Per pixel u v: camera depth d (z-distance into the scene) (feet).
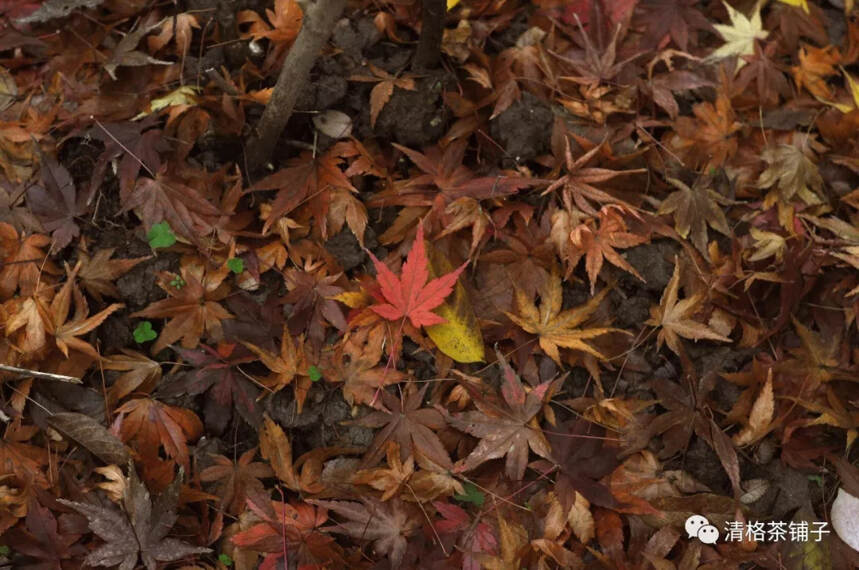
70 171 3.10
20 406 2.95
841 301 3.10
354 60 3.16
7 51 3.23
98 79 3.17
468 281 3.05
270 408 2.98
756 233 3.11
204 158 3.10
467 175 3.09
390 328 3.00
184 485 2.92
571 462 2.94
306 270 3.04
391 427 2.96
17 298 2.99
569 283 3.08
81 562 2.88
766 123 3.24
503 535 2.89
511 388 2.94
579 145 3.14
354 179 3.11
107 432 2.91
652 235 3.11
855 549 2.98
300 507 2.93
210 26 3.18
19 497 2.89
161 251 3.03
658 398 3.02
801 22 3.34
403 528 2.90
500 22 3.26
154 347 2.99
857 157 3.21
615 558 2.93
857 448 3.05
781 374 3.06
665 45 3.26
